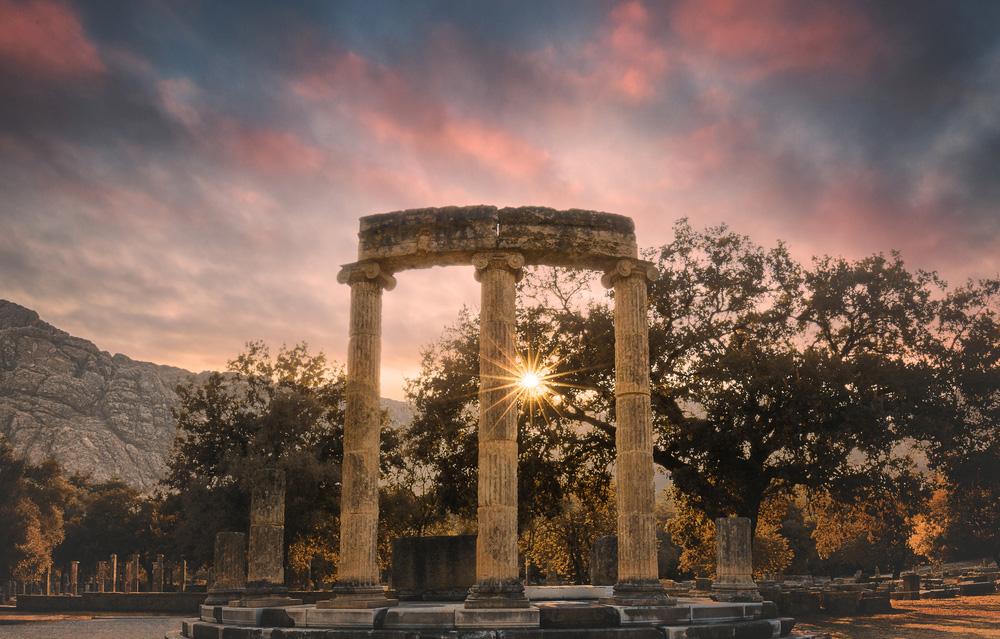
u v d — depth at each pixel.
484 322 25.11
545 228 25.61
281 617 23.61
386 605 24.25
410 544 32.44
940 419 45.69
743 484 46.03
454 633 21.17
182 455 66.94
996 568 107.75
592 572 35.28
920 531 89.12
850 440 43.88
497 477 24.02
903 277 48.06
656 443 48.56
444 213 25.83
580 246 25.77
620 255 26.22
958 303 48.75
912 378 44.97
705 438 44.09
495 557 23.44
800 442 44.84
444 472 48.38
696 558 66.06
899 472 48.12
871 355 45.00
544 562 74.44
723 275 47.31
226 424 65.00
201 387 67.75
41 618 56.56
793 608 48.31
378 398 26.05
